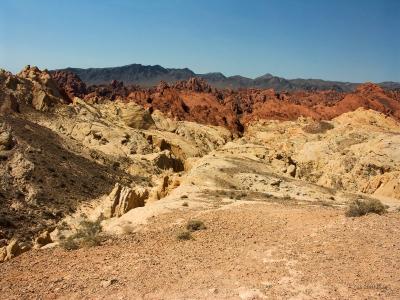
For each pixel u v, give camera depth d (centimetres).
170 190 3875
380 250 1440
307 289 1220
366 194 4819
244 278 1328
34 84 9850
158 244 1795
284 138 11056
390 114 18738
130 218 2520
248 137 12812
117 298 1252
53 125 8825
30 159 5859
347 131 9675
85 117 9769
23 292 1339
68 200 5394
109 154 8281
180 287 1296
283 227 1916
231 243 1719
